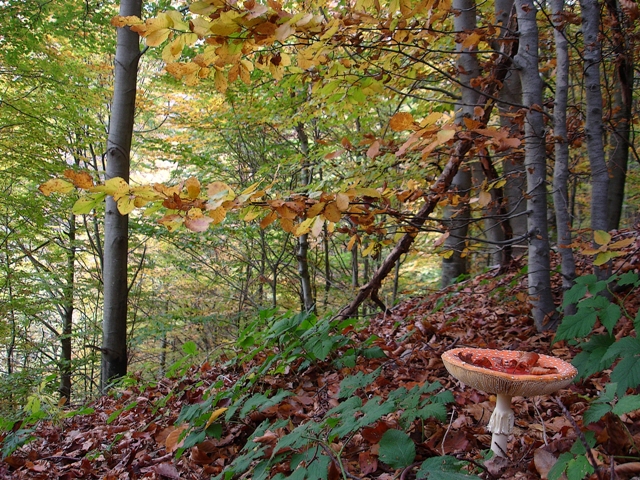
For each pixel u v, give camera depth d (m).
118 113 6.30
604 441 1.77
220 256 11.96
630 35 3.99
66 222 11.78
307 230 2.36
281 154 10.16
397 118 2.03
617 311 2.16
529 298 3.42
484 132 2.24
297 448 1.96
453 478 1.38
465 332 3.79
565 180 3.24
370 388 2.83
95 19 7.86
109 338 6.50
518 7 3.29
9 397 8.14
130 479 2.63
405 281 12.62
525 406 2.40
